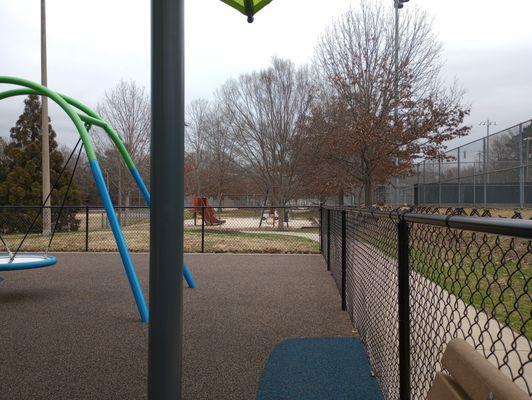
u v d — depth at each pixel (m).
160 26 1.87
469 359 1.18
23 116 23.98
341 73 18.31
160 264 1.87
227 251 11.74
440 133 17.58
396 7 17.16
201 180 39.28
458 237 1.89
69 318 4.99
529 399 0.87
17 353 3.77
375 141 16.88
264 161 23.14
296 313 5.17
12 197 20.52
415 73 17.66
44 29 16.61
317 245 12.72
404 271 2.30
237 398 2.90
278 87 22.66
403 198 27.66
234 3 3.80
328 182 19.30
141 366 3.46
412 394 2.29
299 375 3.27
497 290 3.59
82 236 14.78
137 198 28.72
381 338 3.12
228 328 4.55
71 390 3.00
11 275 8.10
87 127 7.23
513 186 16.17
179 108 1.88
